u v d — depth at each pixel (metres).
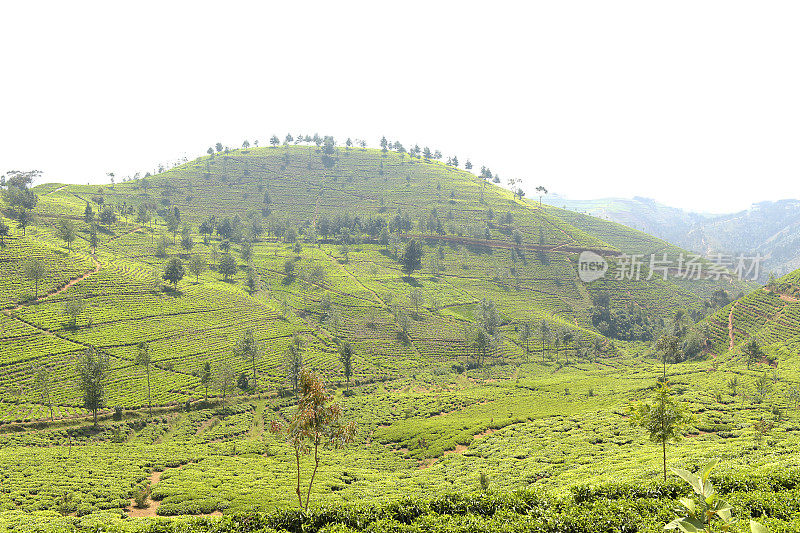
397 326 149.50
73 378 93.00
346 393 109.00
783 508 20.28
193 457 67.56
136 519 35.50
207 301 139.38
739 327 129.38
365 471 61.28
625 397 91.50
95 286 129.88
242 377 106.00
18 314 109.69
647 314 184.62
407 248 186.62
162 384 98.75
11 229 153.75
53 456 66.25
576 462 53.41
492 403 96.62
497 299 180.25
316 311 151.25
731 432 60.81
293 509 23.66
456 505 23.81
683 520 9.30
